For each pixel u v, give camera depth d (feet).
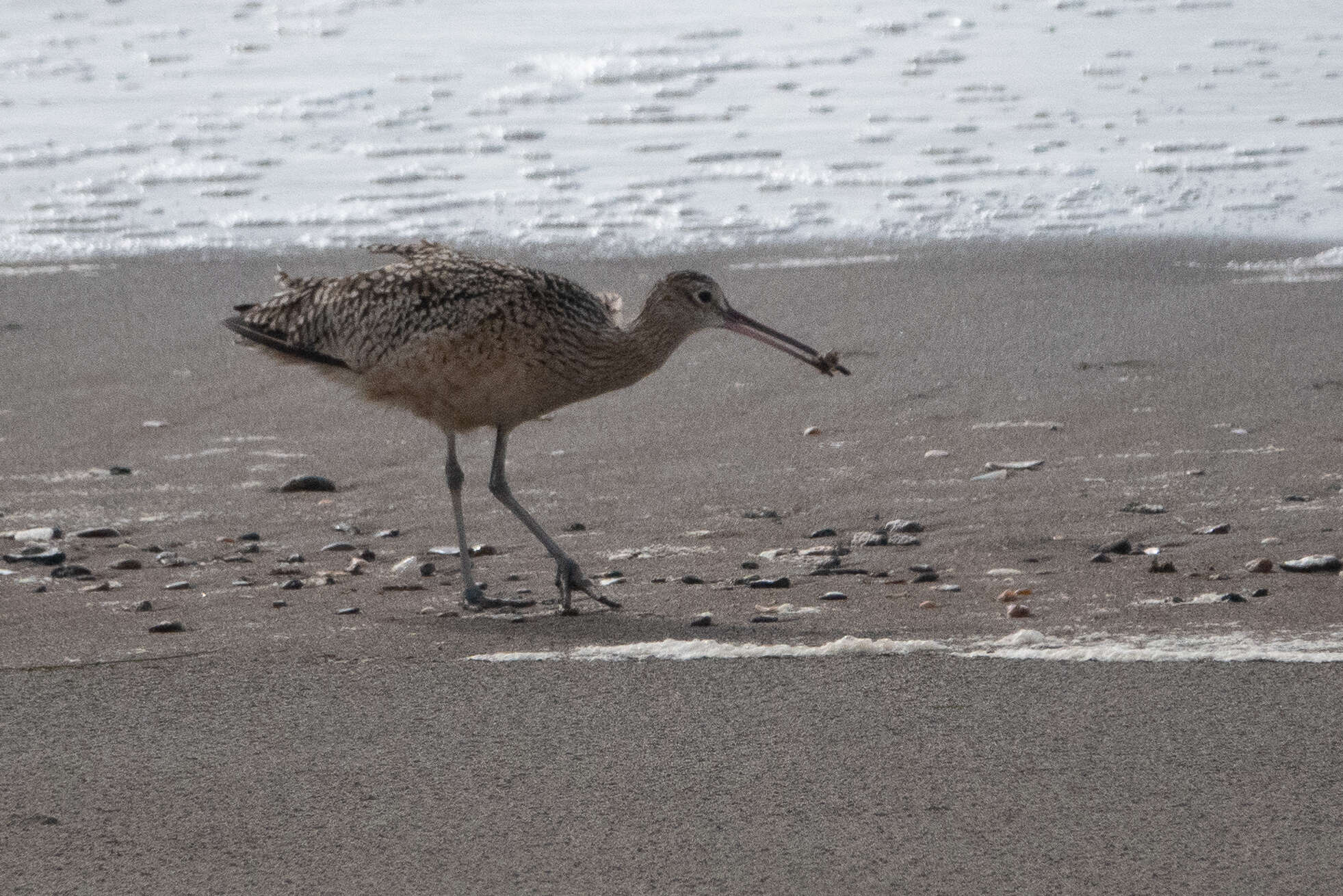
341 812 23.49
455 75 103.50
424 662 30.35
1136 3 113.29
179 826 23.15
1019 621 32.37
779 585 36.17
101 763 25.48
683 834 22.54
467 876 21.45
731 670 29.30
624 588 36.63
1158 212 72.28
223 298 64.85
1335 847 21.57
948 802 23.32
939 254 67.41
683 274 38.63
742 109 93.45
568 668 29.73
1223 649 29.60
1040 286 62.28
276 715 27.50
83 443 49.73
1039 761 24.67
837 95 95.20
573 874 21.45
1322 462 43.57
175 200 80.69
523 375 37.22
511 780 24.53
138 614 34.65
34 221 77.56
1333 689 27.25
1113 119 88.02
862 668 29.17
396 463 47.75
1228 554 36.96
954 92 94.79
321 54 110.01
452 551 40.29
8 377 56.24
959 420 49.14
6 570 38.70
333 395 53.98
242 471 47.09
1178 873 21.02
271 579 38.04
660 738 26.05
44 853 22.36
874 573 36.94
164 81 104.88
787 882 21.07
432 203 78.69
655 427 49.93
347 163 86.58
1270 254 65.36
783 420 50.01
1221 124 86.07
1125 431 47.26
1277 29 104.88
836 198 76.89
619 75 101.60
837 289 63.26
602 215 75.72
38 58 111.55
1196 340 55.11
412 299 37.01
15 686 29.27
